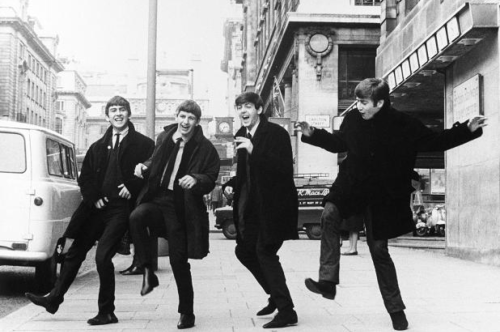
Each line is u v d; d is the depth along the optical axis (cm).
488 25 1121
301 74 2802
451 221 1362
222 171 5581
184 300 557
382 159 525
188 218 552
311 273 1010
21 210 797
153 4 1282
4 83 6925
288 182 559
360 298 736
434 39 1290
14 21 6919
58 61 9038
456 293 766
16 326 565
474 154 1243
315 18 2781
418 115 2092
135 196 581
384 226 527
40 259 797
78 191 944
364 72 2841
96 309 664
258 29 5072
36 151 820
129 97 13475
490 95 1173
